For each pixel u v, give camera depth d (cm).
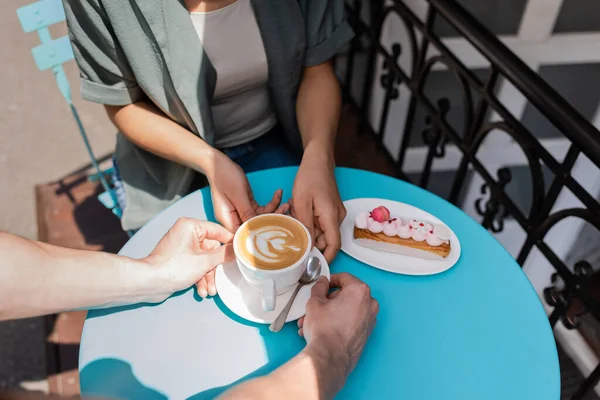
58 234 209
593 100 264
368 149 239
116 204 160
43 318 194
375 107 255
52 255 87
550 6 219
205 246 102
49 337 184
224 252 98
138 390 83
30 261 84
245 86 137
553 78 254
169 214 111
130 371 85
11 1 360
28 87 297
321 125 132
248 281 92
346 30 143
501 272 101
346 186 119
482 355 88
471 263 102
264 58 133
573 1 225
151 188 145
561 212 138
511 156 266
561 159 275
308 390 75
